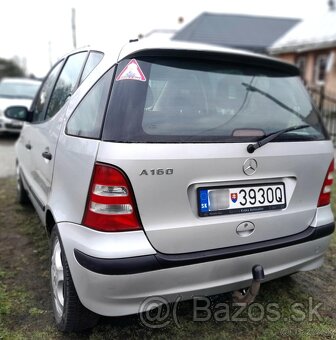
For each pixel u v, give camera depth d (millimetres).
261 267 2174
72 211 2123
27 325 2439
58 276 2361
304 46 18344
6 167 6754
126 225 1917
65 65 3086
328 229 2535
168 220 1984
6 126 9422
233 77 2455
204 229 2062
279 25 27938
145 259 1923
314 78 18922
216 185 2094
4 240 3699
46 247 3541
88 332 2387
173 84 2191
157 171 1924
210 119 2197
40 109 3451
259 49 25016
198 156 2008
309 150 2400
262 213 2244
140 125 1967
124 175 1880
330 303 2752
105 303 1958
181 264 2002
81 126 2199
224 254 2109
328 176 2559
